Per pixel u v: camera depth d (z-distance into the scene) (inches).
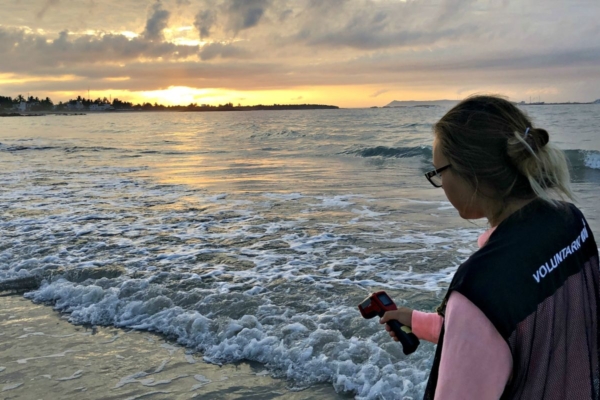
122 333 189.2
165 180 601.6
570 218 50.6
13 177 652.1
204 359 167.5
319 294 213.0
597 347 49.7
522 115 51.8
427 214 370.3
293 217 370.6
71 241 314.3
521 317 44.1
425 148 865.5
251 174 646.5
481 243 54.4
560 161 49.9
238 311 198.2
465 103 53.6
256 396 144.4
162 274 245.0
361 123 1982.0
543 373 45.5
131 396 145.9
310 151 1001.5
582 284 49.3
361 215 372.2
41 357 170.7
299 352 163.2
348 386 145.9
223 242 305.9
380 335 170.7
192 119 4458.7
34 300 225.6
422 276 233.5
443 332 50.7
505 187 50.1
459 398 44.5
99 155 1025.5
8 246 305.0
